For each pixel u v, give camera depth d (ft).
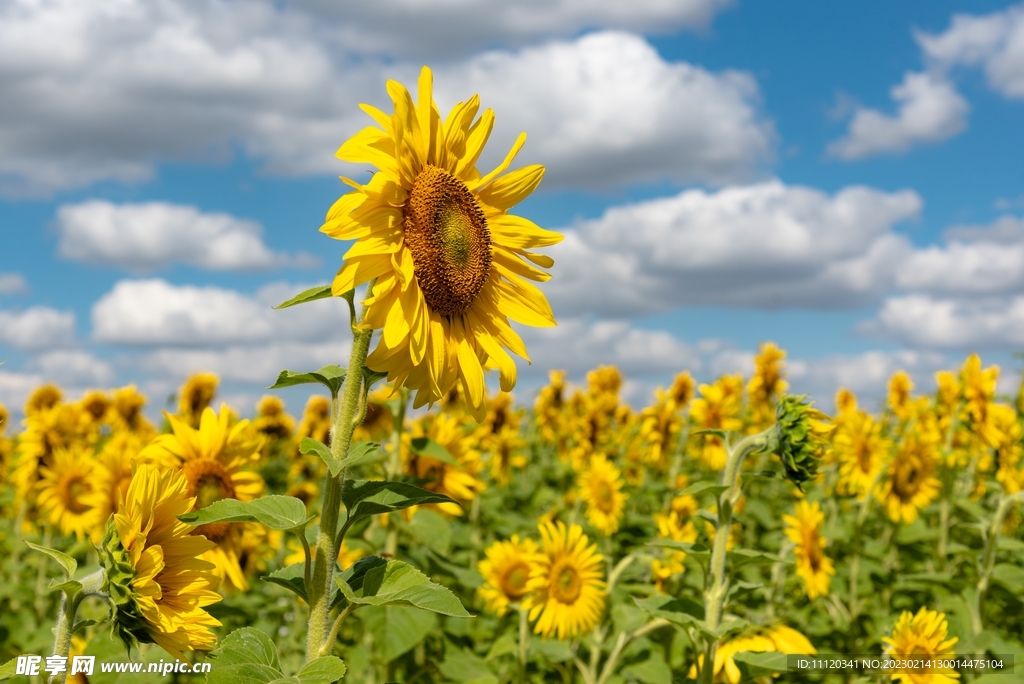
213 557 16.97
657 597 15.20
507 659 23.95
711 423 39.22
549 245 12.65
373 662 20.30
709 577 15.42
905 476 29.32
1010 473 31.42
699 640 14.82
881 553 29.32
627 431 49.01
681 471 47.93
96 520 20.34
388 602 9.05
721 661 16.70
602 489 32.83
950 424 33.88
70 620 9.17
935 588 25.73
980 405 32.65
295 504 9.84
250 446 18.33
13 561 29.73
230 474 17.98
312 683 8.51
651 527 34.09
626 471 43.60
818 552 24.71
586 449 45.91
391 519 20.92
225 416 18.19
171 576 9.87
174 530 9.93
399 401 21.03
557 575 21.97
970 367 32.96
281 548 28.02
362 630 21.61
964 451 35.24
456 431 24.29
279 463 51.39
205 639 9.61
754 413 45.55
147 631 9.45
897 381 48.96
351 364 9.86
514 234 12.48
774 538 31.65
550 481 49.06
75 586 9.04
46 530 29.48
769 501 42.98
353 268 9.74
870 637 25.99
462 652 21.02
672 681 15.34
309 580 9.55
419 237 10.69
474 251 11.50
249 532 18.07
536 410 55.47
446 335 11.22
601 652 22.89
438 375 10.55
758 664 14.15
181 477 10.00
